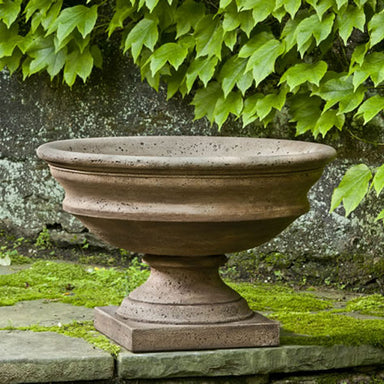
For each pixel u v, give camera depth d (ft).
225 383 16.07
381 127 21.99
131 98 23.36
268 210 15.23
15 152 24.36
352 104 19.74
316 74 19.72
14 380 15.10
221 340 15.94
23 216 24.58
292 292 21.79
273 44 20.16
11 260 23.50
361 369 17.02
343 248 22.43
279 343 16.33
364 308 19.86
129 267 23.45
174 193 14.78
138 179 14.73
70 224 24.30
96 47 22.77
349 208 19.13
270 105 20.70
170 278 16.33
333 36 20.56
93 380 15.44
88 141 17.67
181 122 23.15
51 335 16.65
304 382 16.60
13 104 24.18
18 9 22.13
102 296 20.06
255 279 22.90
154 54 20.70
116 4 22.13
